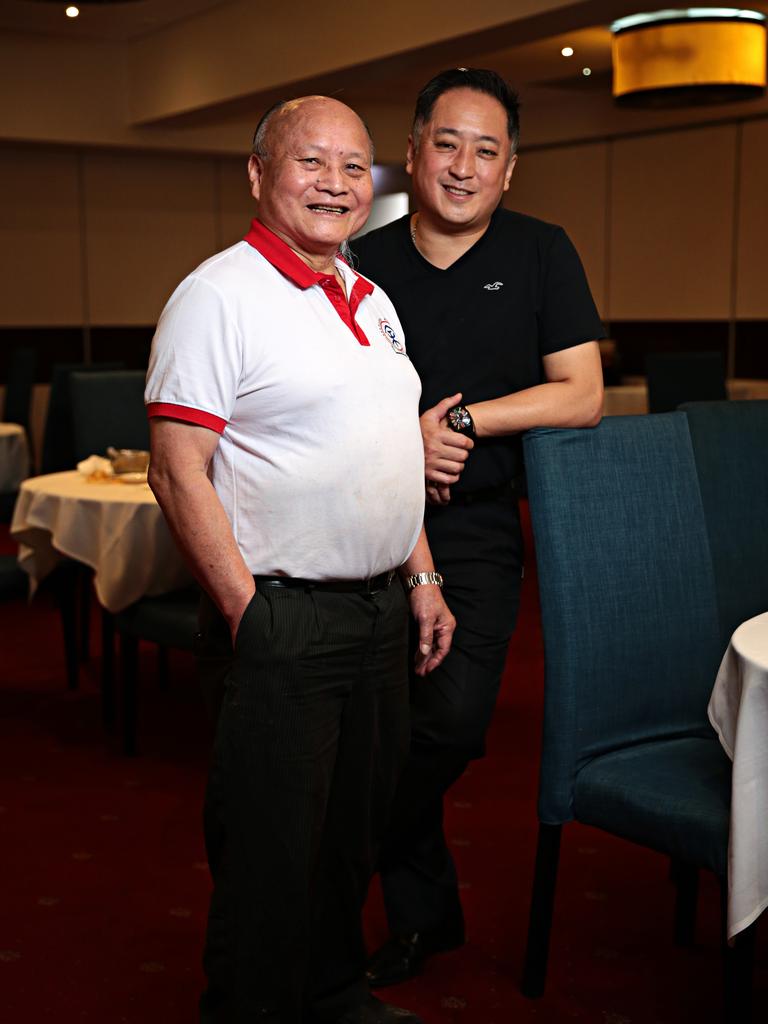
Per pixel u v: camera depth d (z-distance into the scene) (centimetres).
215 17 788
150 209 1054
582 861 288
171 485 172
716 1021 217
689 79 704
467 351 226
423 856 231
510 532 232
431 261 227
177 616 340
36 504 367
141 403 457
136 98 913
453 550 227
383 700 192
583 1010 221
